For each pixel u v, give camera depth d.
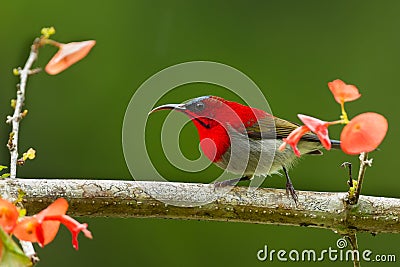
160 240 12.05
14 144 6.68
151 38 13.41
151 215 7.23
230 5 13.71
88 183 7.13
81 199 7.06
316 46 13.66
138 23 13.48
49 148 12.49
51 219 4.78
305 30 13.70
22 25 13.20
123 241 12.01
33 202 6.95
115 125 12.78
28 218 4.75
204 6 13.66
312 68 13.55
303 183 12.16
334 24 13.75
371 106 13.31
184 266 11.98
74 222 4.77
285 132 8.25
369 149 4.91
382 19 13.74
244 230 12.03
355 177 12.20
